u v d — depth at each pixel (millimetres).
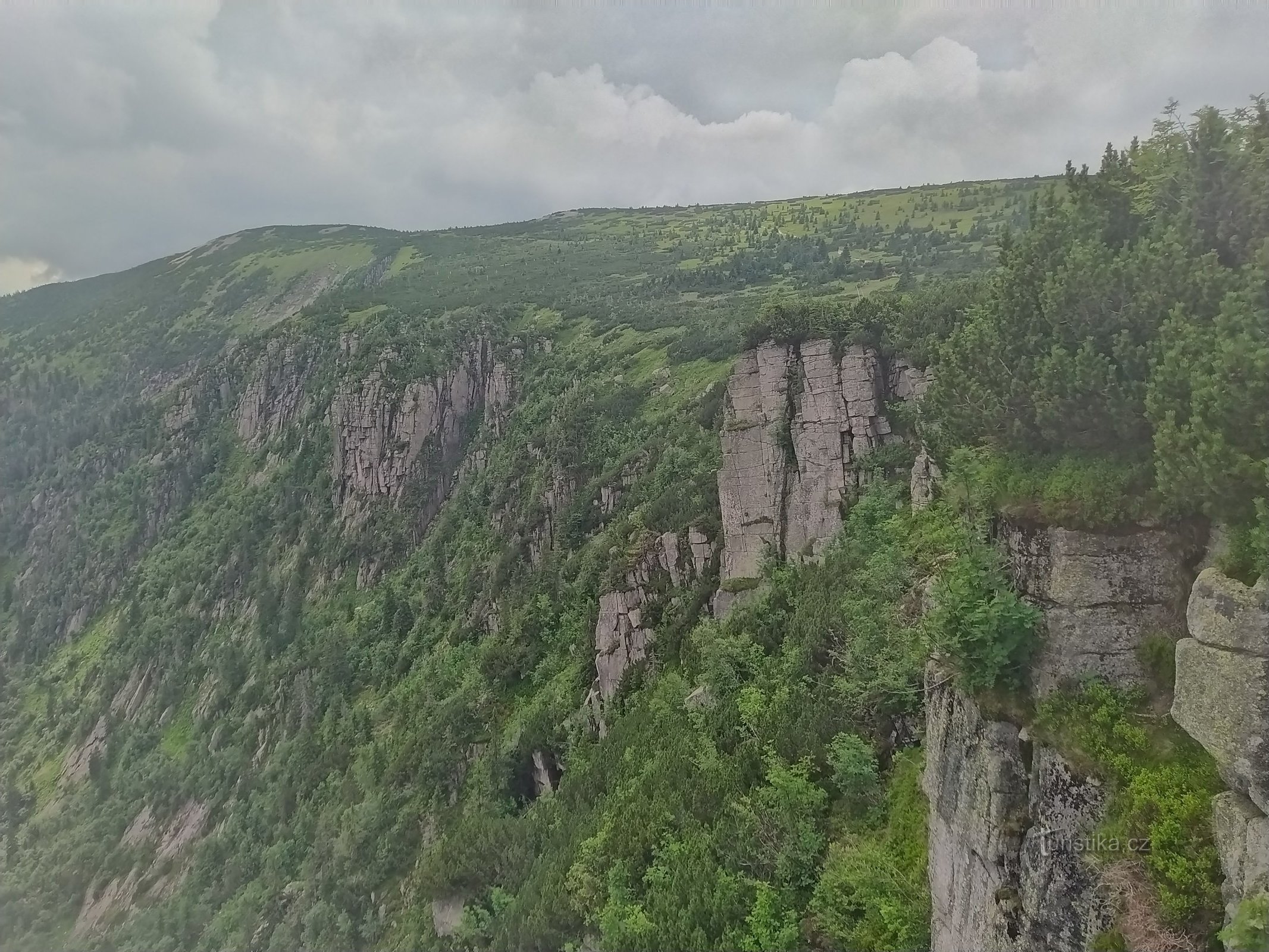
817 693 43062
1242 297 18406
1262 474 16422
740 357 68562
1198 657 16812
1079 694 19766
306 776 113562
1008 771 20750
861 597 45562
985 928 21109
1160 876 16891
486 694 93188
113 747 159000
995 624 20812
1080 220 24703
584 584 92375
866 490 58406
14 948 121312
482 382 195750
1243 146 21188
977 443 26562
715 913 35938
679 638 67438
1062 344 22891
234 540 191250
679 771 48750
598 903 45438
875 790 34844
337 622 157000
